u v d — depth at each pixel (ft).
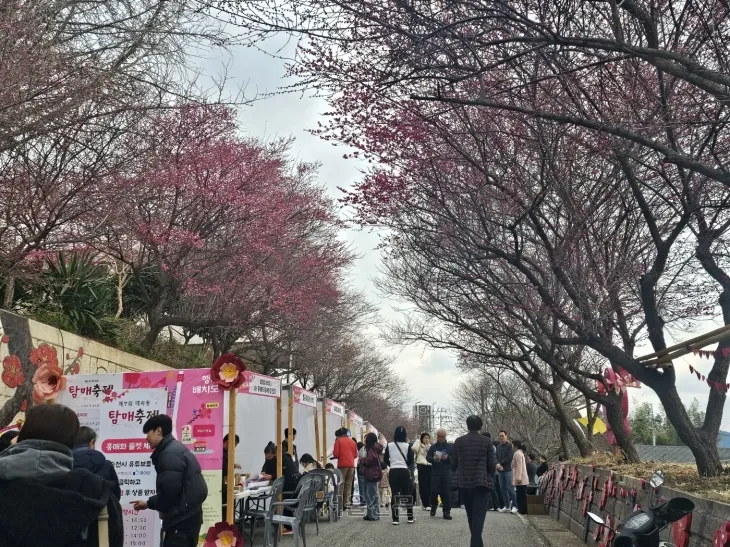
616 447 47.75
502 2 25.16
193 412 32.96
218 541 31.58
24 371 40.27
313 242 82.43
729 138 32.81
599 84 31.17
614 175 36.50
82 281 52.85
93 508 13.55
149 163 44.75
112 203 43.04
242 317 66.95
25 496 13.07
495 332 64.44
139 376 33.32
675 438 193.98
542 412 148.05
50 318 47.24
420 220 42.45
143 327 69.72
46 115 35.22
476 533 33.35
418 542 40.57
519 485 60.08
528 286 45.65
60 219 41.96
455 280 51.80
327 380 127.13
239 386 32.96
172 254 58.18
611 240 40.29
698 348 27.53
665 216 40.06
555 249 38.86
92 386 33.65
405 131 36.22
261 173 63.36
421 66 26.58
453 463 35.76
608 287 38.42
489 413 197.36
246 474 45.68
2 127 34.06
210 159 56.80
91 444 22.40
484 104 25.59
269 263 70.49
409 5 25.76
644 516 18.69
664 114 28.91
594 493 38.55
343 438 62.69
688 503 18.30
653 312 33.53
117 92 38.78
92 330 52.44
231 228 62.44
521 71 31.22
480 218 38.45
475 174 38.22
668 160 24.81
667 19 29.43
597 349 35.65
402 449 50.67
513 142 36.47
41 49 34.88
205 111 54.39
